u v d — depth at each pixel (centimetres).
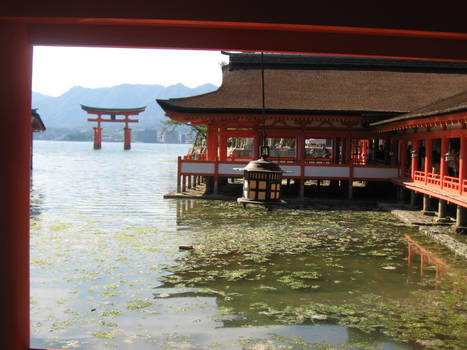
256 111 2456
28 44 336
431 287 974
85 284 952
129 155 10031
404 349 675
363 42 349
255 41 347
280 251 1278
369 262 1175
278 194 636
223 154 2812
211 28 345
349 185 2430
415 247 1355
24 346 338
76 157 8262
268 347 680
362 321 781
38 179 3534
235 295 903
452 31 292
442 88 2788
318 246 1351
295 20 293
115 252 1226
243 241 1396
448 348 679
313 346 682
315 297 902
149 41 346
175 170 5053
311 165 2431
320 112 2453
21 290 328
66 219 1744
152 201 2309
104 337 705
